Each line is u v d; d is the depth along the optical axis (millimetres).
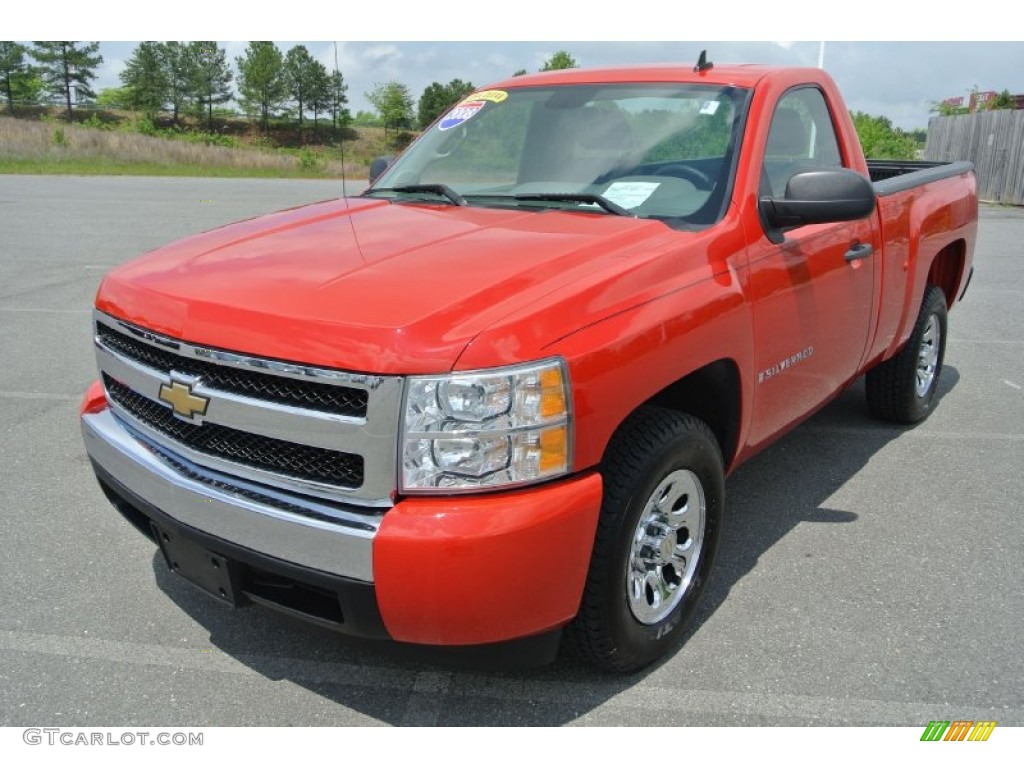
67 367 6180
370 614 2271
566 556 2342
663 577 2910
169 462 2654
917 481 4375
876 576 3463
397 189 3783
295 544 2307
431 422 2195
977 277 10195
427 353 2188
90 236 13203
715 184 3240
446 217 3262
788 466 4559
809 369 3633
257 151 45062
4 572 3434
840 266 3701
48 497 4094
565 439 2312
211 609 3217
